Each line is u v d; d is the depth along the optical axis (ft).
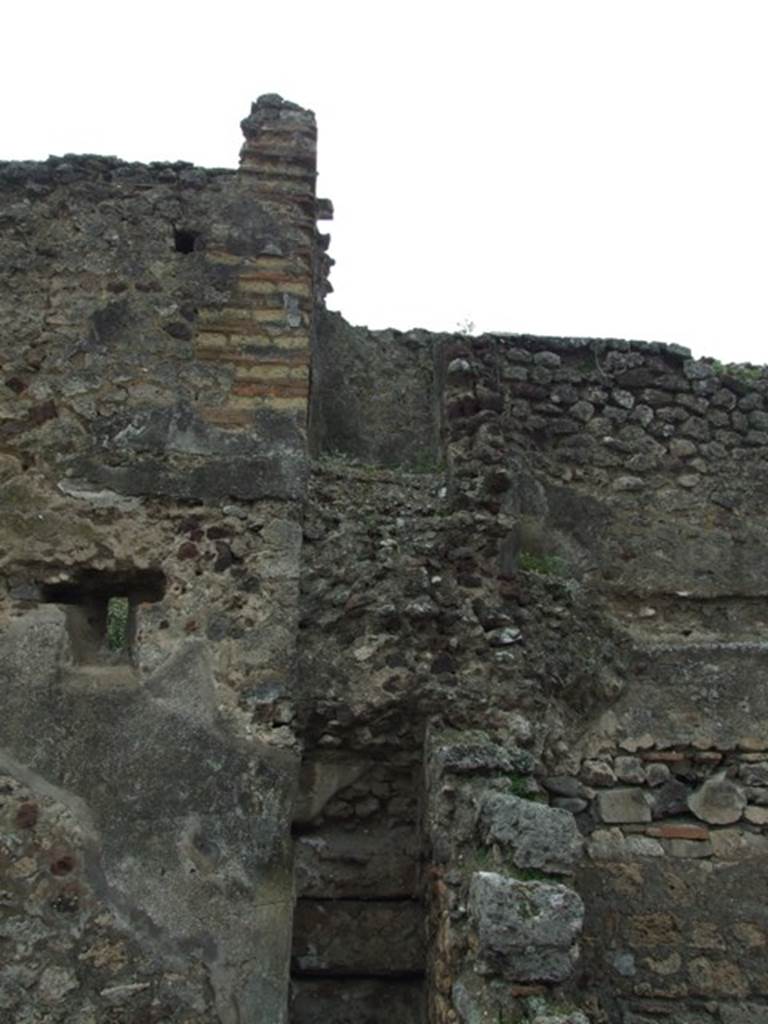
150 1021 11.55
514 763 12.84
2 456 13.75
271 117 15.99
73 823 12.20
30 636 12.97
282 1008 11.80
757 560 17.17
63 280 14.70
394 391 18.84
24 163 15.21
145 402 14.20
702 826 15.01
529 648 14.66
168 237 15.10
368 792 13.84
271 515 13.87
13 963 11.63
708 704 15.66
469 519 14.98
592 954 14.05
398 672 13.93
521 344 17.76
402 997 13.21
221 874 12.21
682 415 17.80
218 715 12.87
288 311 14.94
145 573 13.52
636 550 16.96
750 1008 14.01
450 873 11.96
